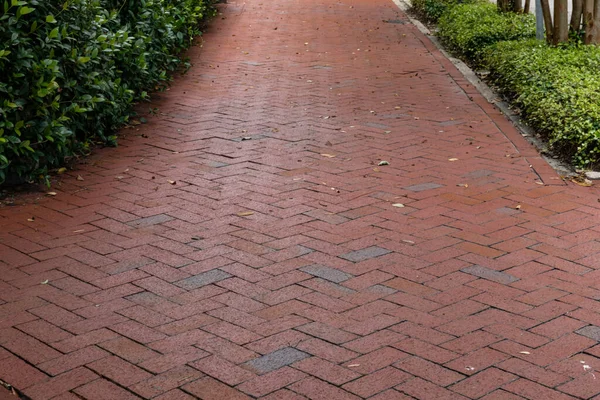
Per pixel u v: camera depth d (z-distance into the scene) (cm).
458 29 1329
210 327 443
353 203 634
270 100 982
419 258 532
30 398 377
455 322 448
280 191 661
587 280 501
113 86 793
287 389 383
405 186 673
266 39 1429
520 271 513
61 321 450
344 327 443
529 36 1218
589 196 650
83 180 693
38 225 591
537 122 839
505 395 378
